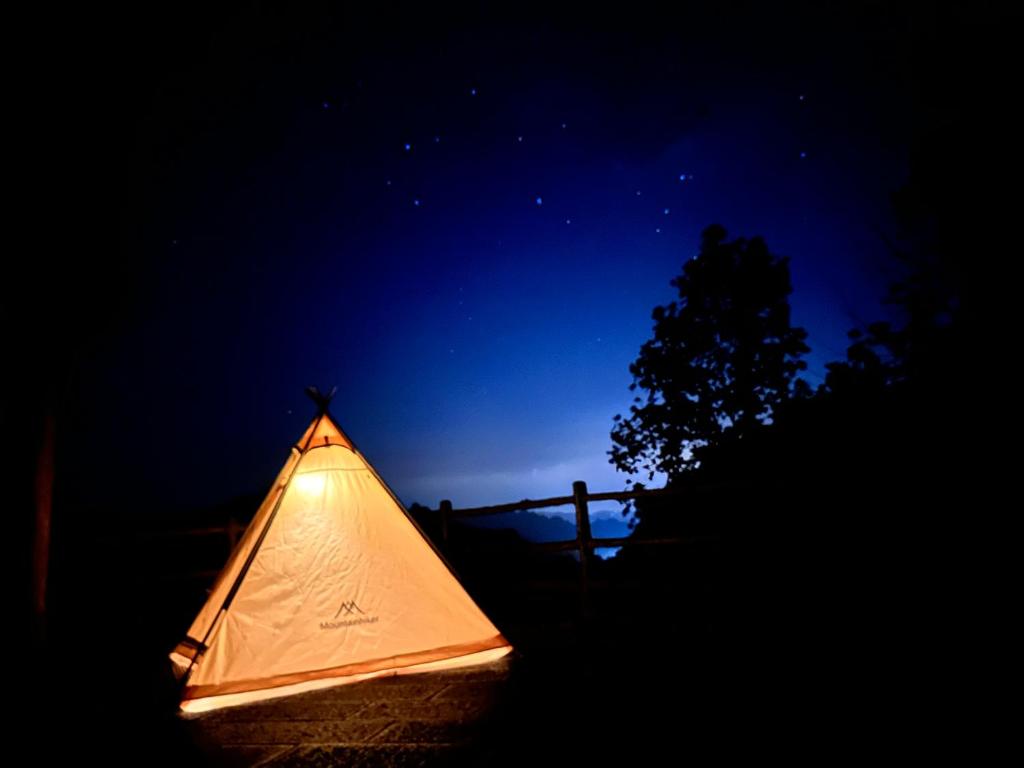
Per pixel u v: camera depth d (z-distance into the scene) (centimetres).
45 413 386
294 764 283
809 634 441
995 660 328
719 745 262
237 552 451
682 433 1213
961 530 586
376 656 432
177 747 318
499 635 467
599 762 254
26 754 316
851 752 241
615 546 616
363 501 468
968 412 702
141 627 657
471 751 280
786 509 702
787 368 1203
